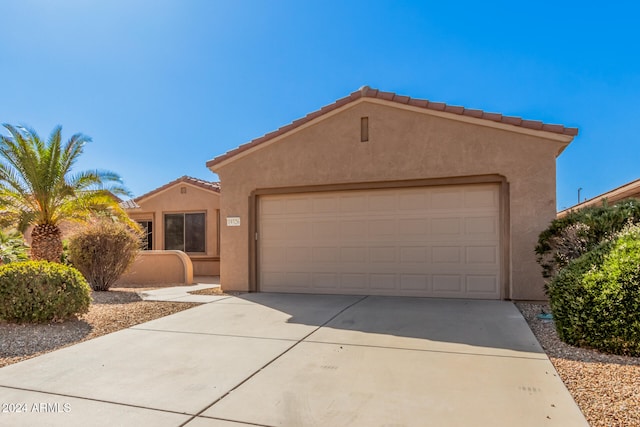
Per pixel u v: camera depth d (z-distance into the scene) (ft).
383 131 31.78
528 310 25.43
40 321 21.95
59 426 10.75
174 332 20.97
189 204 56.39
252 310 26.66
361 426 10.59
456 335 19.62
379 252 32.42
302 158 34.14
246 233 35.88
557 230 24.90
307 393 12.83
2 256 39.91
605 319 16.10
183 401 12.32
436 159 30.32
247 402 12.19
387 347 17.74
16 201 40.29
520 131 28.40
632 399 11.90
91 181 40.50
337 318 23.80
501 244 29.25
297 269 34.76
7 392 13.14
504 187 29.01
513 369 14.76
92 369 15.31
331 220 33.88
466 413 11.26
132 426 10.71
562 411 11.30
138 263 46.03
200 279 50.60
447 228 30.73
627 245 17.24
